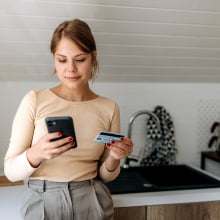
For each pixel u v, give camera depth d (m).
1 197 1.33
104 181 1.07
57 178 0.92
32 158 0.82
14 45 1.46
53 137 0.81
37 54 1.54
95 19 1.34
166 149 1.88
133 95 1.93
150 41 1.52
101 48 1.54
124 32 1.44
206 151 2.07
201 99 2.04
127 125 1.95
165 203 1.33
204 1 1.29
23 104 0.92
